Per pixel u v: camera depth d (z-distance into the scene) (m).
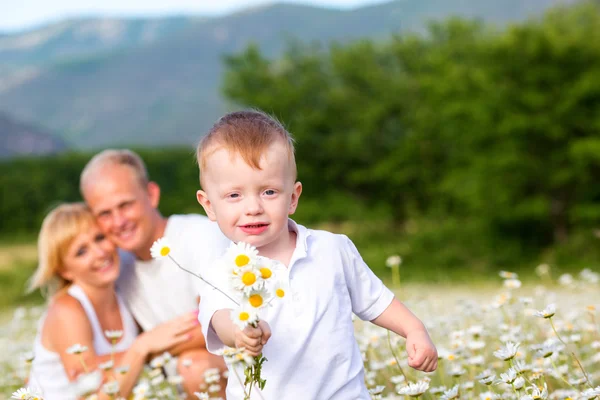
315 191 26.25
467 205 21.44
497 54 19.73
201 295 2.37
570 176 19.03
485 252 19.72
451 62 22.42
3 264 22.84
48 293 3.84
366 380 3.26
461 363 3.36
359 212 24.97
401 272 19.64
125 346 3.78
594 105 18.94
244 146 2.22
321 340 2.29
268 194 2.25
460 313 4.52
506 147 19.48
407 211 24.91
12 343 5.79
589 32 20.41
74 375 3.60
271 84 27.19
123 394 3.48
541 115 18.97
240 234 2.26
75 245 3.62
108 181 3.64
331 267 2.39
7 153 119.00
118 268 3.72
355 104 25.81
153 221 3.71
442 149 23.72
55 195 31.36
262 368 2.28
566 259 18.73
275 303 2.28
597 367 3.78
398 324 2.49
